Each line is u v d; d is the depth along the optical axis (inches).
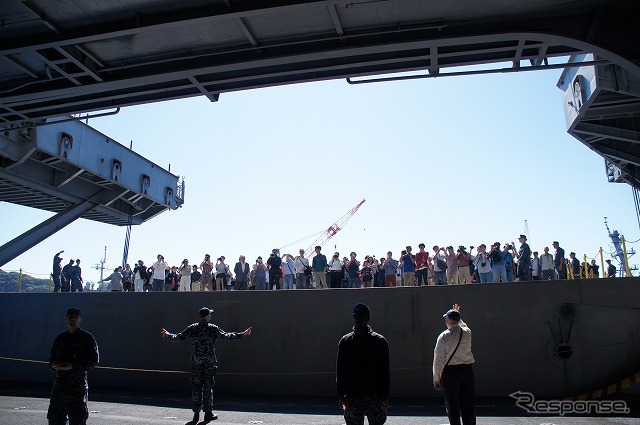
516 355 473.7
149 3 397.1
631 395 429.7
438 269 658.2
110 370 568.1
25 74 506.6
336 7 398.6
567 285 478.6
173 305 566.9
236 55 464.8
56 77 497.7
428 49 461.1
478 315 488.7
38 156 908.0
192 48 459.8
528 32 413.4
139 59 474.3
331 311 521.7
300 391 509.4
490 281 626.5
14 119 585.3
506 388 468.8
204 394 373.7
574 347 465.1
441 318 494.6
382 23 425.7
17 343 611.8
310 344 518.9
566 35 414.3
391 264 658.2
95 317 589.0
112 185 1096.2
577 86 865.5
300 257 708.0
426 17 417.4
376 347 204.2
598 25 408.5
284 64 475.5
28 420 364.2
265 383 518.0
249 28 427.5
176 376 548.1
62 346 251.0
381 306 510.0
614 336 459.2
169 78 486.3
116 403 456.8
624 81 741.9
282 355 522.3
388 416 385.7
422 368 487.5
